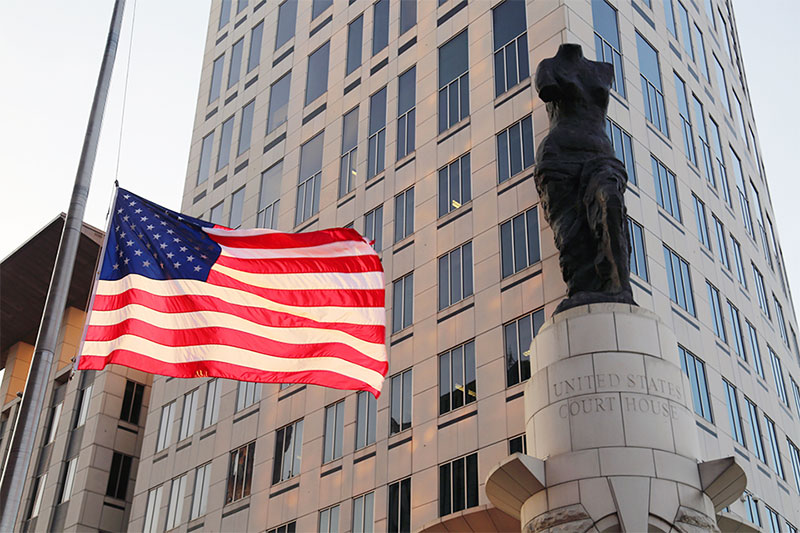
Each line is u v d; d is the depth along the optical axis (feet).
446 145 127.13
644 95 127.34
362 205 136.26
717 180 140.67
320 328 65.72
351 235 69.00
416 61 139.85
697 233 125.70
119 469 165.07
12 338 206.69
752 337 131.64
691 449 74.74
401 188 130.93
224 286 63.98
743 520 81.71
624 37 128.16
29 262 185.78
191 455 142.82
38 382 47.39
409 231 125.90
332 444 120.47
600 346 76.95
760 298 142.20
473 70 128.77
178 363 60.34
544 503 72.90
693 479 72.43
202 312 62.44
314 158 151.12
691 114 139.54
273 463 127.75
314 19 168.66
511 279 108.06
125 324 59.41
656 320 79.71
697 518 70.44
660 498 70.08
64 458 168.66
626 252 83.66
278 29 177.37
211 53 193.88
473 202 118.52
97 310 59.16
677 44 144.25
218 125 180.14
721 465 72.18
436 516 101.71
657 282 109.70
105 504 160.56
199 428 144.46
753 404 122.11
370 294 67.56
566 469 72.64
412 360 115.03
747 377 123.24
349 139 145.69
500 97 122.31
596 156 88.58
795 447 132.57
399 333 118.93
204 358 61.31
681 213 123.34
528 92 118.52
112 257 61.31
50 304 49.78
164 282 61.98
